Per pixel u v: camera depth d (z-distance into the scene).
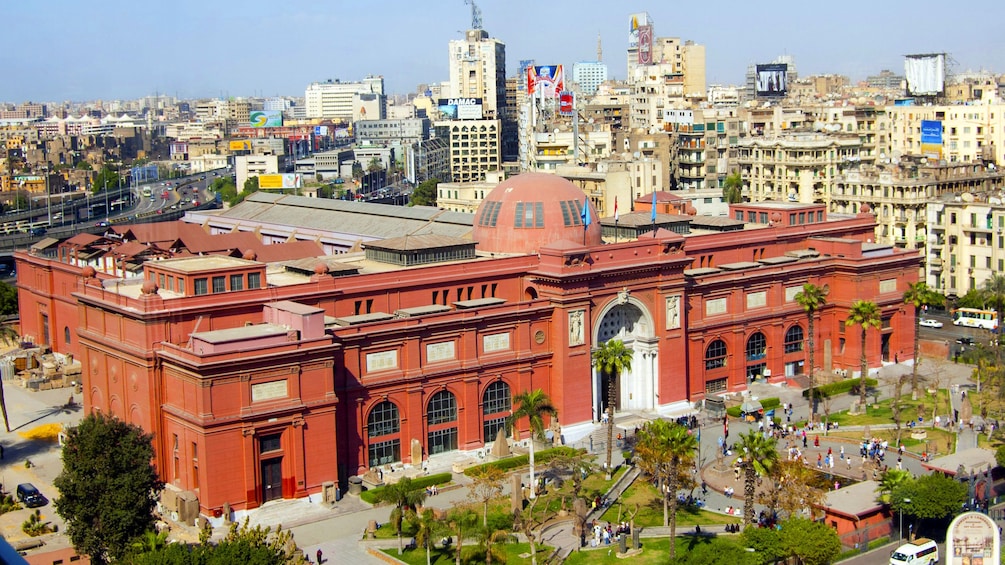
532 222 148.75
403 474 125.94
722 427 143.75
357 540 108.75
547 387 140.50
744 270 160.50
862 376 150.75
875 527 105.25
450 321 130.88
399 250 142.75
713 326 157.00
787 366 167.88
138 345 121.31
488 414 136.25
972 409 149.50
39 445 136.50
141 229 193.25
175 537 107.75
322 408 118.62
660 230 151.38
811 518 106.94
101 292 129.50
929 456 129.50
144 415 120.44
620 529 109.50
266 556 85.50
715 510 115.69
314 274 137.88
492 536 101.19
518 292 144.25
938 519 107.19
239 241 194.50
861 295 169.25
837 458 130.75
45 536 105.12
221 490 112.44
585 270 139.75
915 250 178.00
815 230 178.88
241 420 112.62
